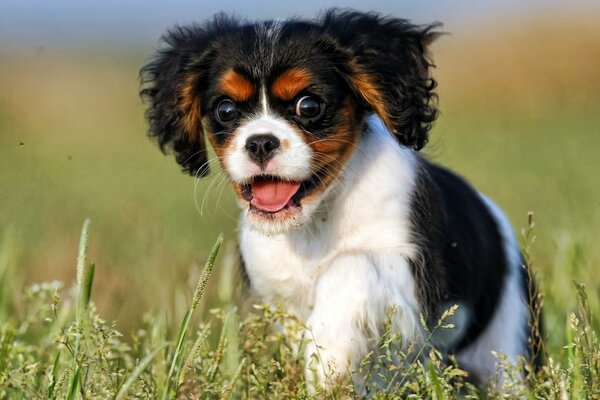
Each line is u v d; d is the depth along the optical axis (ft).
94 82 100.01
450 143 63.10
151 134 23.76
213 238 36.55
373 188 21.39
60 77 101.04
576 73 81.46
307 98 20.67
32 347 21.44
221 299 24.75
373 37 21.33
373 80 21.13
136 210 45.37
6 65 108.37
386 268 20.75
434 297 21.34
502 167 53.67
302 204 20.79
